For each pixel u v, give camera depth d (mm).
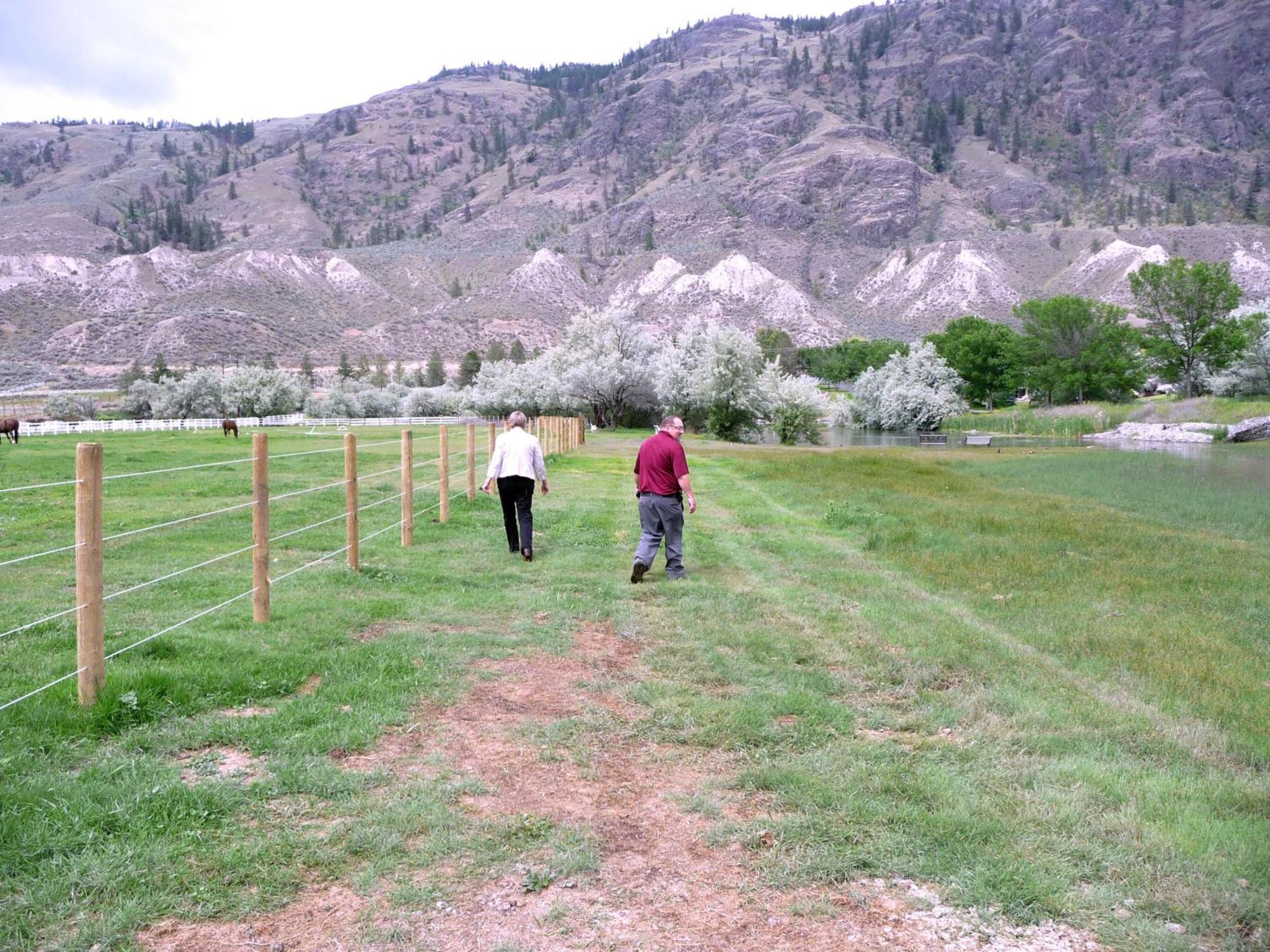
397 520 12078
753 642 6398
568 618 7074
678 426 8836
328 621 6508
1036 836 3447
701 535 11742
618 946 2732
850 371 157750
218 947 2668
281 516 12172
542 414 63031
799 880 3143
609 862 3264
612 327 63531
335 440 37562
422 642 6152
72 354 192625
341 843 3305
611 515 13375
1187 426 53562
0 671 5059
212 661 5305
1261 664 6098
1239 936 2816
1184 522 14781
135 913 2791
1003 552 10711
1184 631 6906
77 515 4488
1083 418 65062
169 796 3555
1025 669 5805
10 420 33875
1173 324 74250
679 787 3957
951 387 71500
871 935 2816
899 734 4672
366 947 2691
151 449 29188
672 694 5211
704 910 2951
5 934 2670
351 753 4215
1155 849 3312
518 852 3299
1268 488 20938
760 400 51031
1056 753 4383
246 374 84188
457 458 22641
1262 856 3248
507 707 4980
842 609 7516
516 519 10023
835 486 18484
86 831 3258
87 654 4523
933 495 17891
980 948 2764
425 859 3221
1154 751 4402
